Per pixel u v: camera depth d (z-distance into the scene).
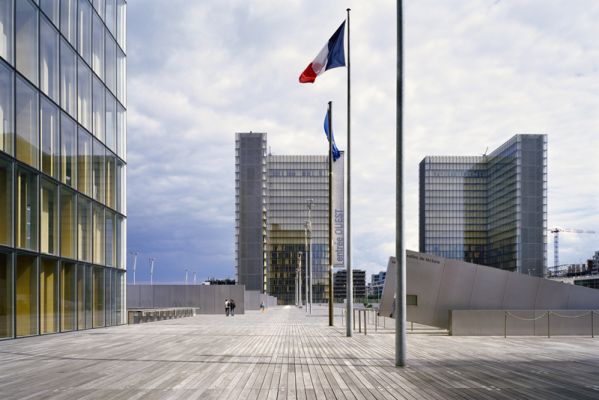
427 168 199.75
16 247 21.00
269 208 181.12
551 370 13.16
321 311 79.44
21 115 21.53
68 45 26.25
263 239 166.62
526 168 177.88
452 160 199.88
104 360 14.69
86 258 28.19
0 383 10.99
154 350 17.34
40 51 23.25
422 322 26.86
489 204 197.88
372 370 12.95
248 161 167.62
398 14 14.36
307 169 182.50
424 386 10.81
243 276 163.62
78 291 27.08
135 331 26.70
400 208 14.05
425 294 26.97
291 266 179.50
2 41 20.19
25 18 21.91
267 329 29.00
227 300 60.97
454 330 24.20
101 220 30.70
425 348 18.41
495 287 27.20
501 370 13.07
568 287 27.58
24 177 21.77
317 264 180.12
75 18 27.25
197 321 40.66
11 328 20.70
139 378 11.62
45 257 23.34
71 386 10.65
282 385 10.83
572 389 10.62
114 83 33.62
